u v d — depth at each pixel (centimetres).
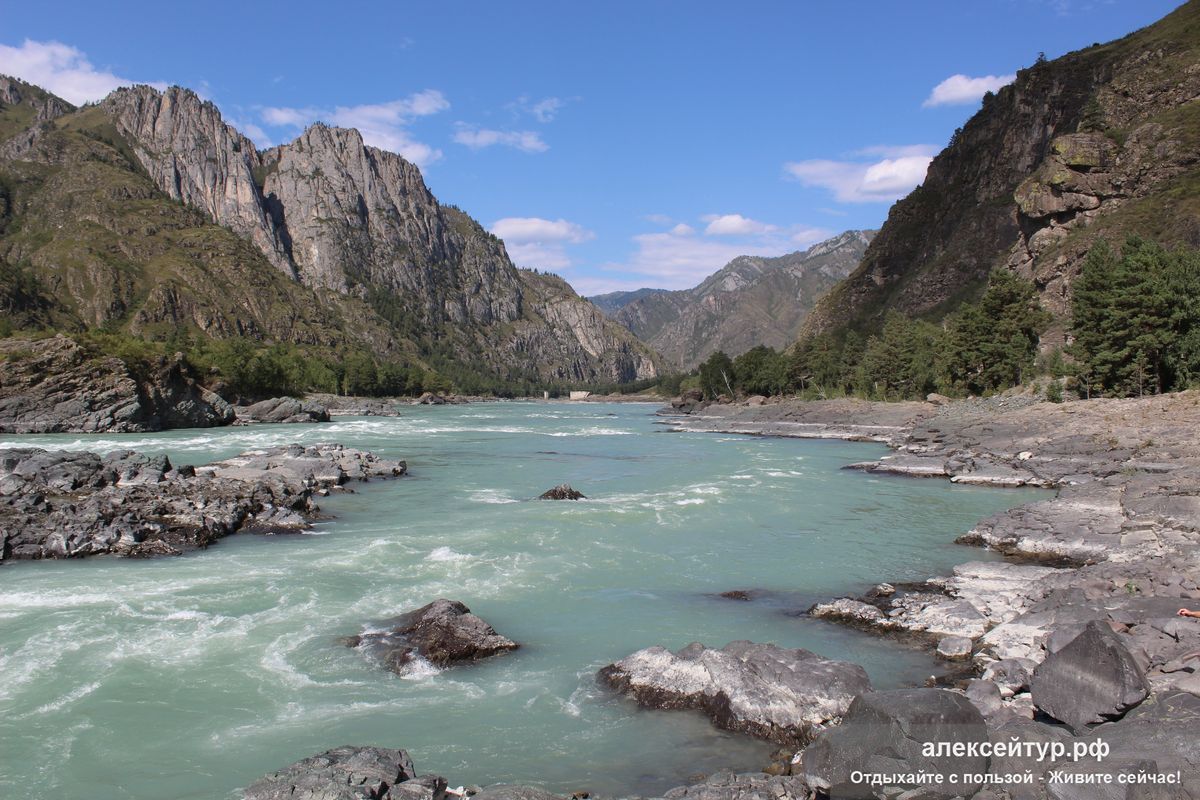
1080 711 1198
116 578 2428
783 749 1358
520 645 1888
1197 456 4084
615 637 1956
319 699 1573
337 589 2312
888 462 5394
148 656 1773
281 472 4581
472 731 1441
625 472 5378
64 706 1514
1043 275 11419
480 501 4028
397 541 2959
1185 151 11119
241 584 2353
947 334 11250
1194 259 7069
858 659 1788
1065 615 1784
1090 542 2738
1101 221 11125
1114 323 6694
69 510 3080
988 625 1956
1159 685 1254
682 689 1559
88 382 8881
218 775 1271
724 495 4156
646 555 2806
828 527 3331
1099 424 5344
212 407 10431
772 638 1941
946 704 1073
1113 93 13800
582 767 1308
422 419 13325
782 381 15150
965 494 4244
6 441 7381
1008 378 9144
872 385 12212
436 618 1905
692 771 1292
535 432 9794
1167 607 1714
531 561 2686
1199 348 6228
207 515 3184
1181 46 14988
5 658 1744
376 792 1102
